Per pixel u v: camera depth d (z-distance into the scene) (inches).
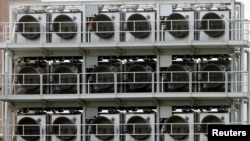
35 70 4136.3
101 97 4087.1
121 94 4079.7
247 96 4062.5
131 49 4124.0
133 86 4099.4
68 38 4141.2
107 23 4121.6
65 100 4119.1
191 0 4131.4
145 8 4153.5
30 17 4151.1
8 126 4141.2
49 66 4168.3
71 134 4119.1
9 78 4146.2
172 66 4089.6
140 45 4092.0
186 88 4094.5
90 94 4092.0
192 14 4114.2
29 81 4133.9
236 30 4104.3
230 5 4136.3
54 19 4143.7
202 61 4124.0
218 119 4077.3
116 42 4099.4
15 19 4173.2
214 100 4101.9
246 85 4124.0
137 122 4099.4
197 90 4106.8
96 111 4131.4
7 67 4153.5
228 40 4079.7
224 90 4092.0
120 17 4128.9
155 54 4121.6
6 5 4650.6
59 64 4165.8
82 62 4153.5
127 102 4121.6
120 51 4126.5
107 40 4128.9
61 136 4121.6
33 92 4136.3
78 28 4138.8
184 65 4116.6
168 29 4111.7
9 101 4138.8
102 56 4146.2
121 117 4111.7
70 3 4165.8
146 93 4077.3
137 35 4111.7
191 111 4124.0
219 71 4087.1
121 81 4106.8
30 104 4148.6
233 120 4092.0
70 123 4121.6
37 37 4148.6
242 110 4148.6
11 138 4138.8
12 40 4151.1
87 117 4133.9
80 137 4121.6
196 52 4111.7
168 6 4124.0
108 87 4101.9
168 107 4111.7
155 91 4116.6
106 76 4101.9
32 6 4178.2
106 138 4101.9
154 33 4114.2
